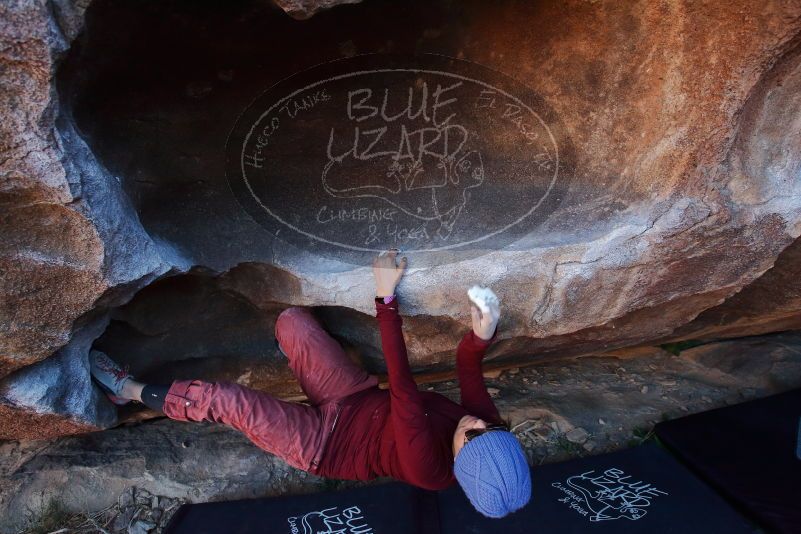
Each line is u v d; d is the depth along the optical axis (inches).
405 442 54.2
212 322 69.7
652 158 58.2
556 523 63.7
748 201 58.7
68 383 58.2
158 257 53.9
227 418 61.7
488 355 73.9
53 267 48.4
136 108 53.1
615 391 84.7
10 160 42.1
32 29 37.5
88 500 69.7
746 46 49.6
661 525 62.8
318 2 41.5
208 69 52.3
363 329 71.2
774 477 67.4
